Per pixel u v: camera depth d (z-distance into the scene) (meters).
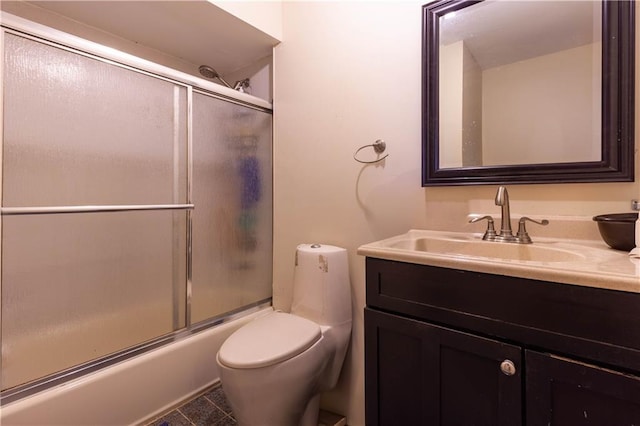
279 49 1.84
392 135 1.42
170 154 1.48
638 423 0.62
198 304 1.59
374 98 1.47
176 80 1.48
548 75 1.09
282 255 1.85
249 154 1.81
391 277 0.97
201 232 1.60
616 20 0.97
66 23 1.62
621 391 0.63
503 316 0.77
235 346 1.19
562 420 0.70
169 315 1.48
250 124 1.81
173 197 1.49
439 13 1.28
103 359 1.26
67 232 1.18
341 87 1.58
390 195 1.43
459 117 1.25
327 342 1.37
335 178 1.61
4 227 1.04
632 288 0.61
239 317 1.75
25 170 1.07
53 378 1.13
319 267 1.44
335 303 1.43
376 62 1.46
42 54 1.10
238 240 1.77
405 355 0.94
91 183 1.23
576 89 1.04
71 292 1.19
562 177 1.05
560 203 1.07
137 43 1.87
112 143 1.29
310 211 1.71
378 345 0.99
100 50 1.24
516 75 1.15
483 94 1.21
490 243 1.09
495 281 0.78
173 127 1.48
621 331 0.63
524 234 1.06
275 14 1.79
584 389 0.67
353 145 1.54
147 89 1.39
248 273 1.81
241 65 2.14
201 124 1.59
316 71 1.67
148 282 1.42
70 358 1.18
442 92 1.28
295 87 1.76
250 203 1.82
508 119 1.16
